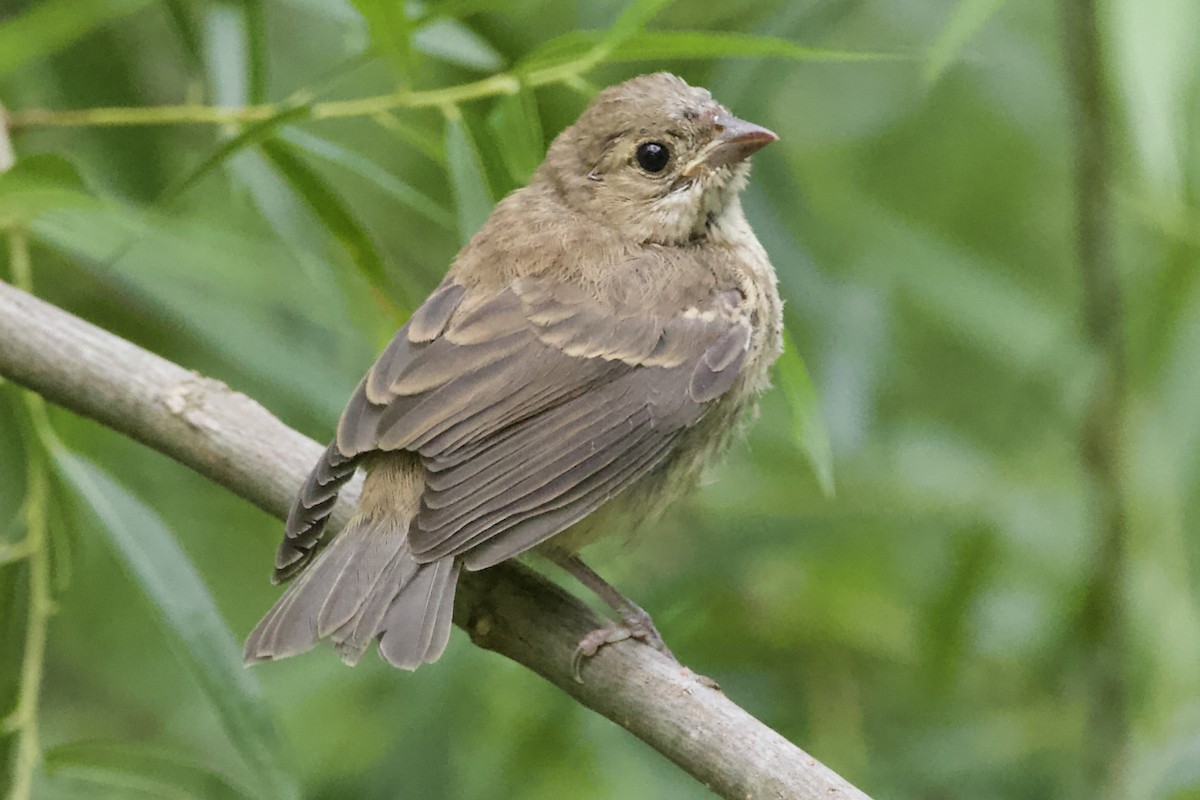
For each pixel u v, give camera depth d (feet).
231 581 38.45
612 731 33.94
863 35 37.35
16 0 35.24
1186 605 35.06
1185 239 33.78
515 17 34.12
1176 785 30.78
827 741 34.86
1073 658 35.14
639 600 33.65
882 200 38.65
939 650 34.40
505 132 27.55
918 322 39.34
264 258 33.01
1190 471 35.47
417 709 32.71
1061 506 35.35
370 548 24.39
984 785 34.32
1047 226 39.60
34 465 27.96
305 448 25.50
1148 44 22.26
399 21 24.73
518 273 27.91
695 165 29.78
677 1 34.50
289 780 26.53
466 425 25.63
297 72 39.06
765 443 36.40
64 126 31.60
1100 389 32.58
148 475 37.68
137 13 37.45
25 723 26.71
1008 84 37.17
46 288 35.96
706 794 33.55
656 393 27.37
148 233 26.40
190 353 36.29
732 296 29.07
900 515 35.14
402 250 39.55
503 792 33.50
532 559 27.99
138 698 38.70
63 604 38.42
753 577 36.29
